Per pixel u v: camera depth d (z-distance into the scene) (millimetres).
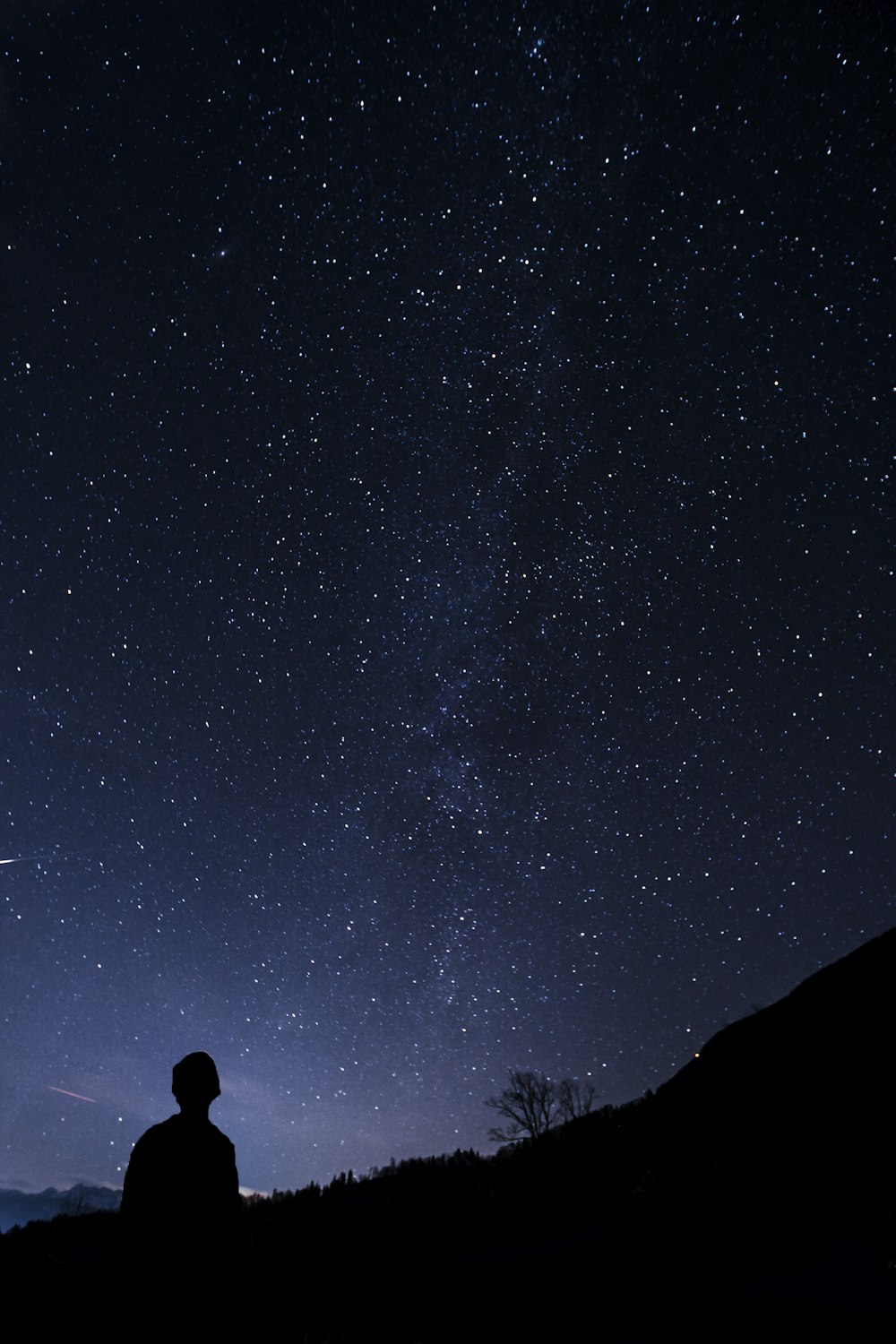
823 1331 5270
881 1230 6938
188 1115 3006
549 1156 17906
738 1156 11516
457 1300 8219
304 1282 10281
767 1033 22344
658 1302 6629
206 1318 2520
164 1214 2678
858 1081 13477
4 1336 6887
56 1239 14578
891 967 21297
